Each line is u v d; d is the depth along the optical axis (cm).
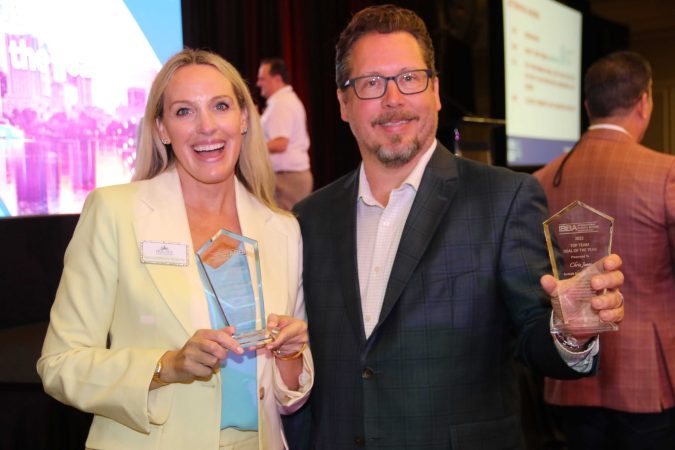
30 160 296
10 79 287
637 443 238
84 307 155
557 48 624
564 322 136
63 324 155
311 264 174
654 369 231
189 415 153
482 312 155
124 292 156
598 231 139
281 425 169
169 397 153
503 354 161
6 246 277
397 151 164
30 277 287
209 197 170
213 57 168
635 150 239
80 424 247
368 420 156
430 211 162
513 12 537
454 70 461
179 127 160
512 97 530
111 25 340
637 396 231
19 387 233
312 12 622
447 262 157
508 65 525
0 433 224
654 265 231
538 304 150
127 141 348
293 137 546
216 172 162
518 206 157
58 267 299
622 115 248
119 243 157
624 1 884
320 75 627
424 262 158
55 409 239
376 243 167
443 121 440
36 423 234
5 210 285
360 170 178
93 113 328
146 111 168
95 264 156
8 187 287
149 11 365
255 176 179
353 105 169
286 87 548
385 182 171
